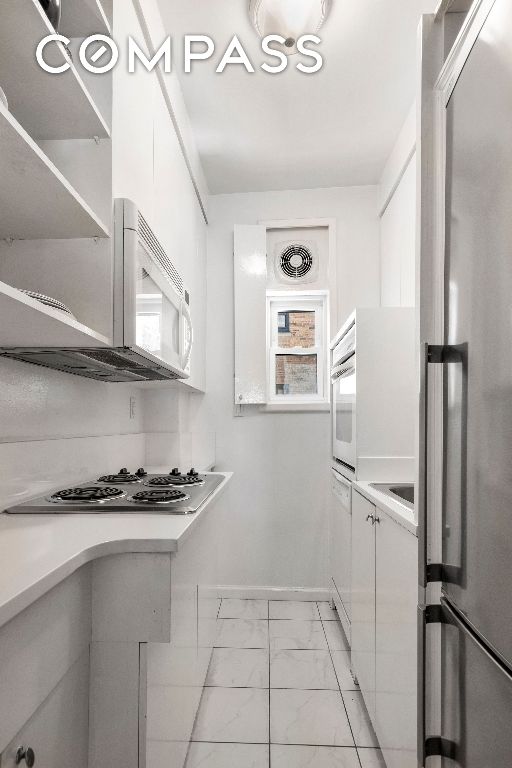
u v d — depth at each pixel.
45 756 0.93
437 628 1.17
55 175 1.04
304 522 3.27
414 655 1.30
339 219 3.32
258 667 2.31
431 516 1.19
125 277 1.39
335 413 2.90
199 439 3.30
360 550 2.04
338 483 2.72
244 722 1.90
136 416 2.58
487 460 0.90
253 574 3.26
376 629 1.73
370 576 1.84
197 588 1.75
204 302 3.21
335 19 1.91
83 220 1.27
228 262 3.36
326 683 2.18
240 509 3.29
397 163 2.75
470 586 0.98
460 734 1.03
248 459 3.30
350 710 1.99
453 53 1.12
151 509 1.43
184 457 2.89
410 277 2.56
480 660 0.93
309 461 3.29
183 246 2.42
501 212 0.85
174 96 2.15
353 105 2.45
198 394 3.27
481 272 0.94
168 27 1.96
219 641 2.59
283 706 2.01
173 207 2.18
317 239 3.39
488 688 0.89
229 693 2.09
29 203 1.17
